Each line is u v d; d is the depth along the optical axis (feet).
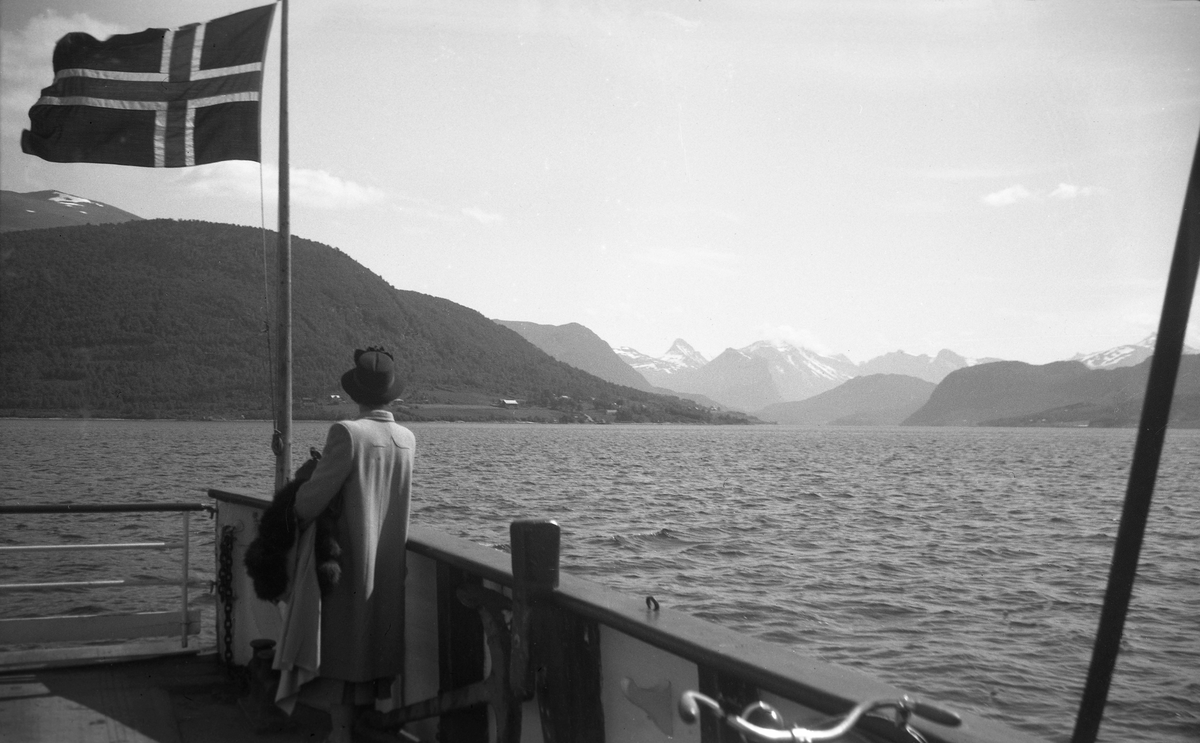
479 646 12.41
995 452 387.75
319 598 13.03
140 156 21.30
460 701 11.88
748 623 50.01
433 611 13.74
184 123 21.31
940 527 99.50
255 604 17.26
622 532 92.27
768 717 6.95
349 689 13.53
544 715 10.19
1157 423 5.95
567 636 10.28
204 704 16.57
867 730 6.37
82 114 21.25
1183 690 34.42
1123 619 6.01
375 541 13.46
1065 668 39.45
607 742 9.77
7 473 177.58
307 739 15.02
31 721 15.66
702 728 8.29
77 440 365.40
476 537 86.38
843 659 42.14
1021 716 33.04
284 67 18.67
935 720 5.96
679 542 84.89
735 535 90.53
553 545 10.34
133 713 16.08
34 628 18.63
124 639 19.42
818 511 117.91
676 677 8.75
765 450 400.26
